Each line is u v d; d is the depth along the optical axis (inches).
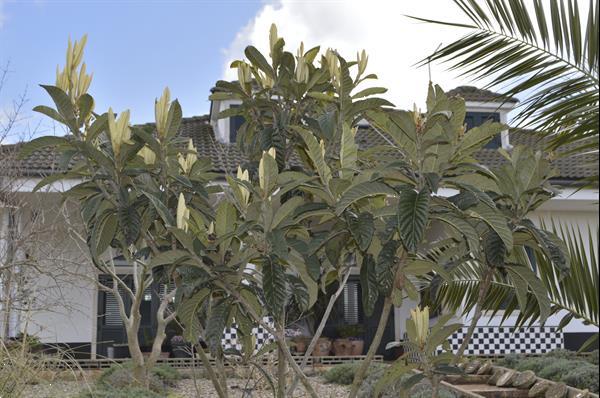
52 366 286.5
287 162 211.5
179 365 582.6
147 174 178.5
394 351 693.9
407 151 162.2
